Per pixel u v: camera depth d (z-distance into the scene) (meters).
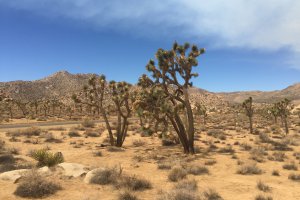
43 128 39.97
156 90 20.00
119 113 24.41
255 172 14.45
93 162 17.00
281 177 13.75
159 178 12.73
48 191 9.25
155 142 27.50
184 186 10.48
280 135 36.47
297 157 19.05
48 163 13.23
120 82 24.86
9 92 177.62
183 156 19.33
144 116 20.88
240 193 10.55
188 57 20.16
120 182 10.55
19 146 22.97
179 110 20.80
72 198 8.94
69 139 28.62
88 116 81.00
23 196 8.88
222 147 24.02
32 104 88.94
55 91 197.62
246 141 28.88
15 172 10.87
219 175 13.89
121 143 24.25
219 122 63.06
